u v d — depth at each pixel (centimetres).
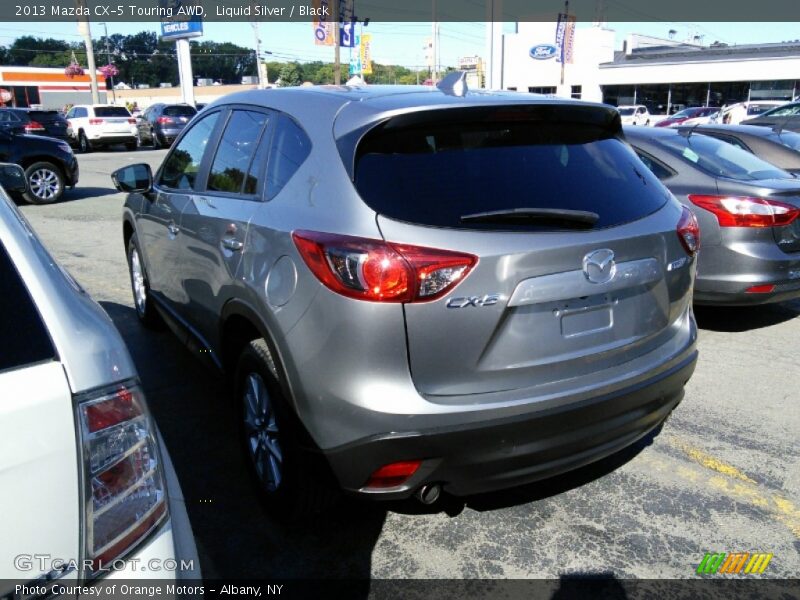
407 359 231
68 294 160
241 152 333
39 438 135
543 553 281
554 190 263
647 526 300
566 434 252
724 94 3922
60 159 1274
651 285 281
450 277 230
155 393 428
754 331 570
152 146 3100
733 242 508
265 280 270
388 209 237
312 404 248
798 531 298
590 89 4362
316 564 273
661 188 311
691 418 405
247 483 328
